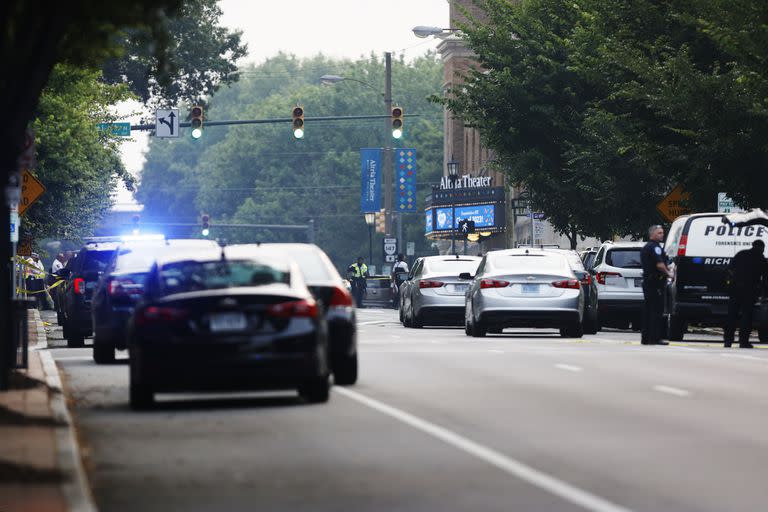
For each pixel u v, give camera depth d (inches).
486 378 1899.6
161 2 1406.3
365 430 1328.7
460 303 3722.9
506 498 957.2
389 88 6520.7
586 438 1269.7
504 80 4414.4
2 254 1583.4
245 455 1169.4
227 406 1569.9
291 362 1509.6
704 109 3139.8
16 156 1460.4
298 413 1476.4
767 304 2942.9
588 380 1866.4
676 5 3430.1
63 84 3430.1
